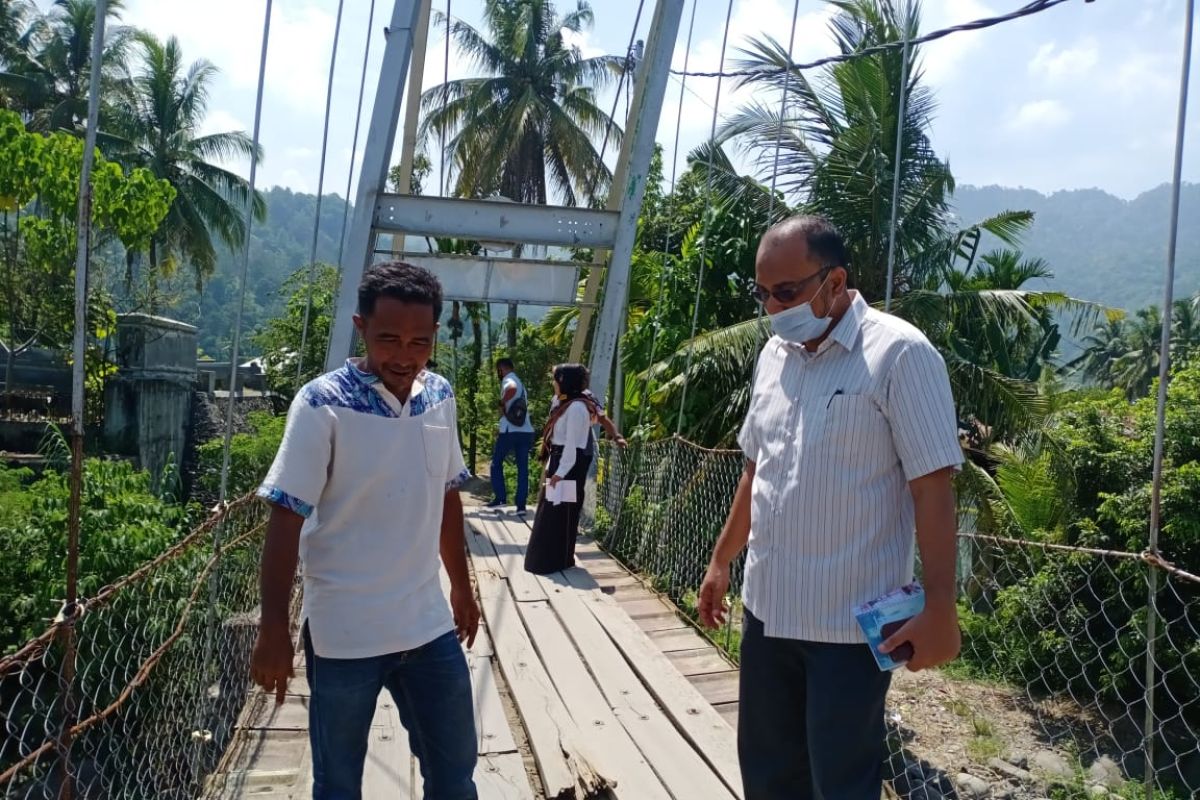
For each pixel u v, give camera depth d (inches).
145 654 137.3
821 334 77.4
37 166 412.5
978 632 285.3
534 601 200.4
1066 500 311.7
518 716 139.7
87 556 231.9
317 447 73.7
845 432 74.2
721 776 115.6
